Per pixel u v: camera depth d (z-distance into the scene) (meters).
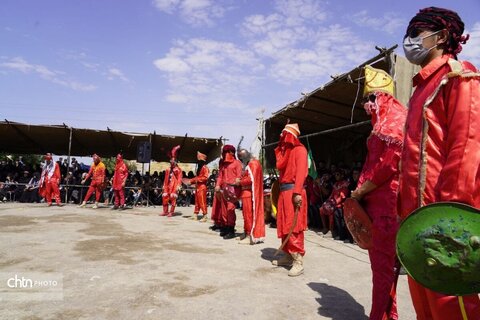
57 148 21.56
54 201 17.42
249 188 7.41
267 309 3.72
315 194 10.73
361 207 3.23
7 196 17.25
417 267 1.88
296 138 5.16
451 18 2.20
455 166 1.85
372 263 3.18
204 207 11.24
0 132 17.66
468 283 1.77
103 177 14.31
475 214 1.72
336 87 9.36
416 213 1.86
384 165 3.04
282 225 5.21
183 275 4.82
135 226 9.30
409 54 2.32
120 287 4.24
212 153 20.52
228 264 5.54
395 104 3.32
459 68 2.02
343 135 14.50
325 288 4.52
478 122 1.87
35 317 3.33
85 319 3.32
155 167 31.61
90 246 6.45
